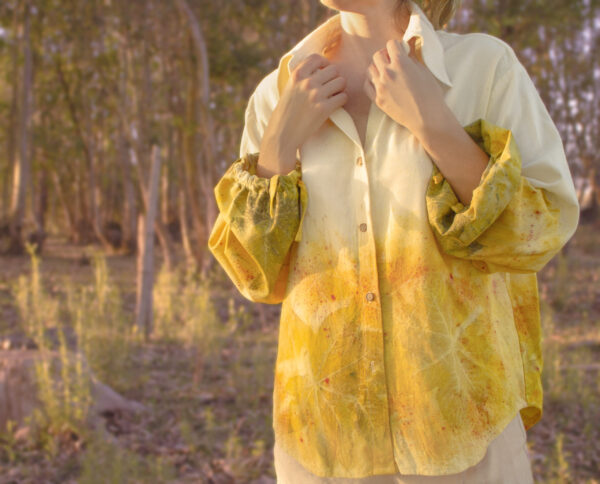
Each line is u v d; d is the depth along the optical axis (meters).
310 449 1.15
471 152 1.07
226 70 18.03
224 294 12.58
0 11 22.91
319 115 1.17
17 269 18.80
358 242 1.12
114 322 7.22
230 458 4.56
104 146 31.67
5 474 4.32
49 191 42.12
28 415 4.92
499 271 1.10
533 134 1.12
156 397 6.04
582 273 14.47
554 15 14.39
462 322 1.09
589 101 24.98
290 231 1.17
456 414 1.07
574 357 7.02
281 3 17.23
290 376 1.19
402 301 1.09
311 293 1.16
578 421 5.34
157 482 4.23
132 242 25.83
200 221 18.39
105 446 4.56
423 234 1.08
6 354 5.31
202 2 17.95
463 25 13.28
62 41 23.73
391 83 1.09
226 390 6.18
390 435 1.09
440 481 1.07
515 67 1.15
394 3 1.24
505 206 1.03
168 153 24.02
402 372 1.08
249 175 1.20
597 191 29.69
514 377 1.14
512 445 1.11
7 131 29.48
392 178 1.11
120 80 21.44
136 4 18.44
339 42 1.31
